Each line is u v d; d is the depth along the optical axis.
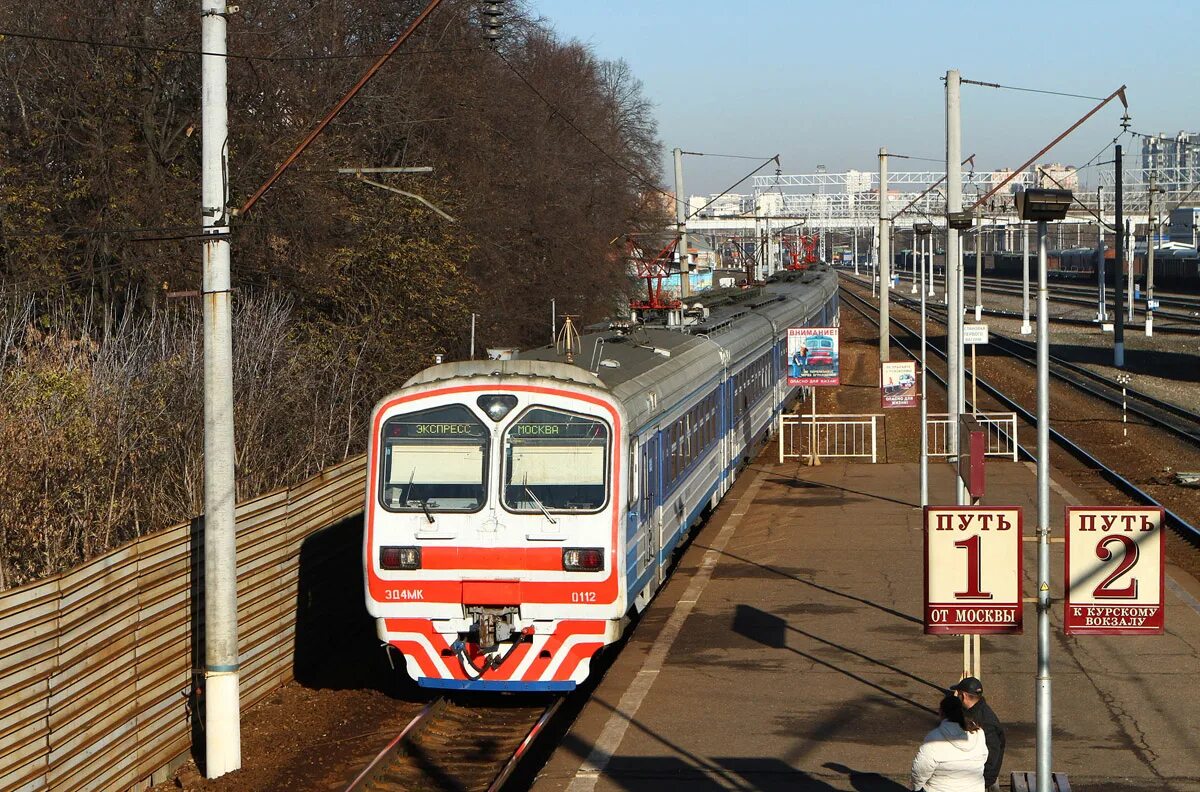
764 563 28.80
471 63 57.78
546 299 66.12
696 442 29.94
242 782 17.72
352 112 49.59
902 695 19.09
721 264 160.38
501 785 17.30
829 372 43.97
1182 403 60.81
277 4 46.91
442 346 48.31
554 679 19.83
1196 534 31.75
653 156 100.31
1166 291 154.25
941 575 13.37
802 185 148.12
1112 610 12.56
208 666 17.95
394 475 20.06
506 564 19.67
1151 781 15.28
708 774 16.02
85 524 21.83
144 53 42.12
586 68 89.12
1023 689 19.12
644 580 22.55
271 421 31.38
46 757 15.36
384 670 23.59
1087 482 40.84
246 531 20.77
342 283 44.19
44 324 35.50
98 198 41.88
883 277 66.44
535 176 64.56
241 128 43.56
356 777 17.44
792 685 19.73
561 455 19.88
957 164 38.12
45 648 15.38
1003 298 160.38
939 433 53.47
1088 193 119.88
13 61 42.12
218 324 17.66
